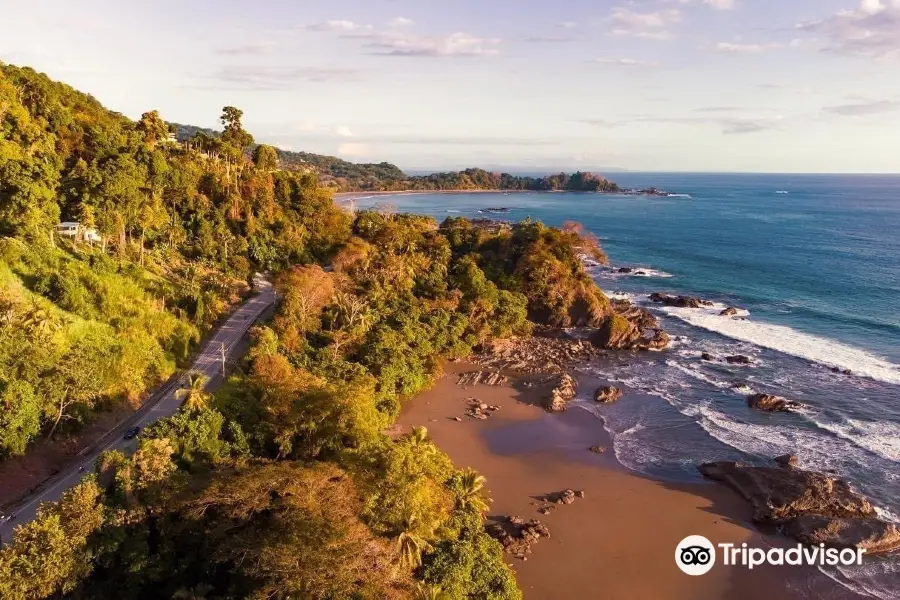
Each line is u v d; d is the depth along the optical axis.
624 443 76.19
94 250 87.69
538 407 86.62
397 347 90.44
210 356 80.56
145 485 44.88
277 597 38.34
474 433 78.44
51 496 48.44
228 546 41.41
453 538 49.69
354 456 51.78
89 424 59.75
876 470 67.88
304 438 59.53
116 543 41.12
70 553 38.62
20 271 71.19
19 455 51.34
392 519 45.94
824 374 95.25
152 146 112.50
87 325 69.69
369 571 40.00
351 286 108.81
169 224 110.44
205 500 43.31
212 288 100.25
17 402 50.97
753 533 59.28
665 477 68.81
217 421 55.91
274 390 62.50
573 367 102.88
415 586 42.41
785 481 63.59
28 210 78.50
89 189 90.62
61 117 101.19
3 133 84.56
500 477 68.38
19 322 59.34
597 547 57.06
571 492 64.88
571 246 142.62
